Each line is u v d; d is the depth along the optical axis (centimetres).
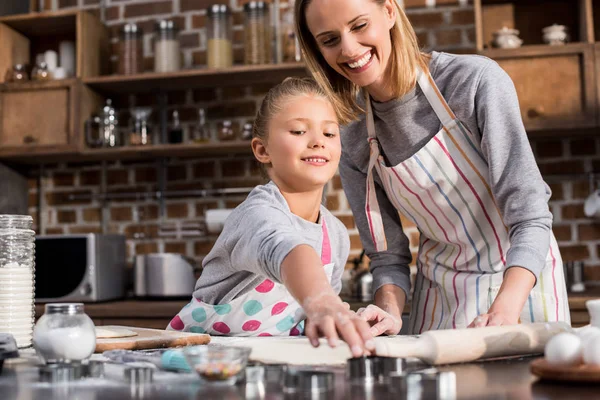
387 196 165
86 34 306
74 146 296
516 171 128
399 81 139
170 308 267
